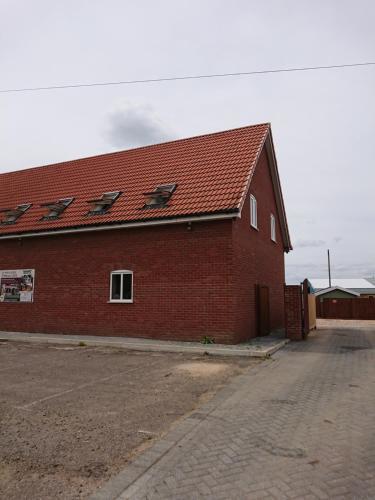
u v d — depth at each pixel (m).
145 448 4.59
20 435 4.99
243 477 3.87
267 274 17.52
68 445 4.67
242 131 16.78
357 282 52.47
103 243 14.71
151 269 13.69
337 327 22.28
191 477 3.88
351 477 3.87
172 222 13.05
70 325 15.03
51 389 7.32
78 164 19.70
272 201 19.30
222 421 5.50
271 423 5.42
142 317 13.69
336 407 6.18
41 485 3.73
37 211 17.17
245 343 12.72
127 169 17.50
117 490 3.64
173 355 11.16
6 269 16.66
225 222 12.70
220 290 12.57
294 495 3.54
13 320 16.25
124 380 8.06
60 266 15.52
